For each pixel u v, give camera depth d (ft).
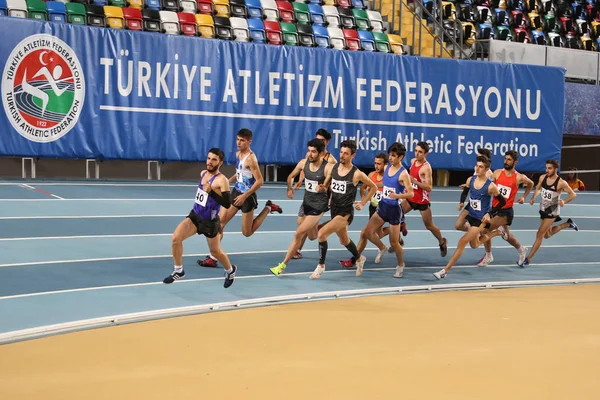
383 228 54.70
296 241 46.80
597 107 109.19
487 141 101.35
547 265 57.67
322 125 93.45
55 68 81.25
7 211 63.31
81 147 83.05
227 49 88.99
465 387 25.95
